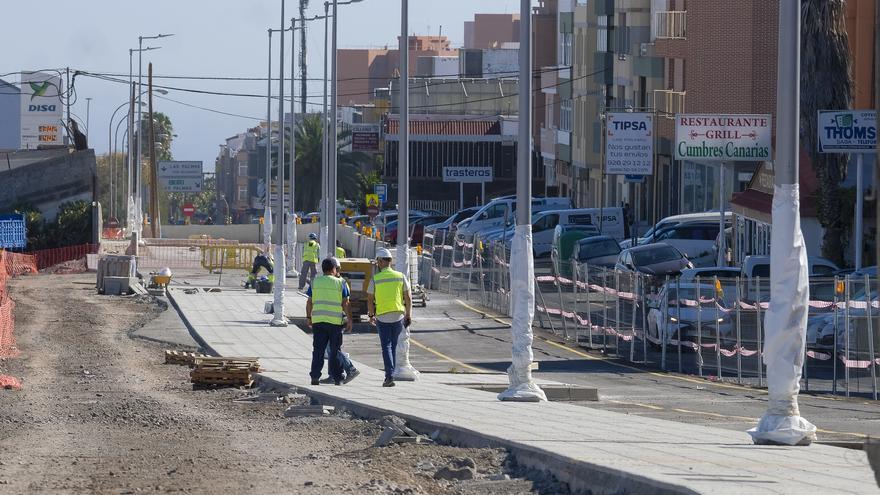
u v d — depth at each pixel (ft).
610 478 90.17
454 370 225.35
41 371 225.15
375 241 484.33
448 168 620.90
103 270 425.69
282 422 149.18
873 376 189.57
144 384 205.67
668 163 556.92
